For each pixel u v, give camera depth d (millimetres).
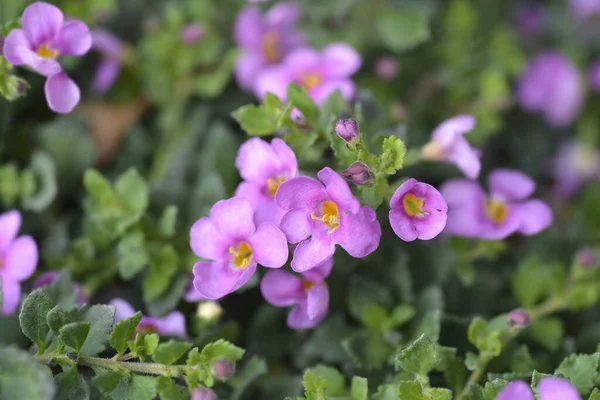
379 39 396
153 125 388
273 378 328
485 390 298
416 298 329
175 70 379
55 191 347
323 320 330
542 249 366
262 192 308
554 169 411
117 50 376
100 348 298
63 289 311
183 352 298
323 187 295
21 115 370
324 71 357
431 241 339
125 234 331
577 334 346
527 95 408
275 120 314
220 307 331
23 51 302
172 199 344
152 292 325
